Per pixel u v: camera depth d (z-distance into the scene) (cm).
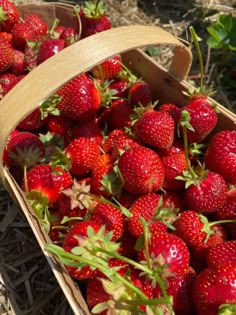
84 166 26
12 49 34
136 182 24
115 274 17
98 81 31
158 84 31
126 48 22
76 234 21
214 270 20
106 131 31
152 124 25
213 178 24
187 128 25
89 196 24
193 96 27
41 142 27
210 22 51
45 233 23
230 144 25
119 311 18
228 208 25
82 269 21
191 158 27
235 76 45
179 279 21
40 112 29
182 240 22
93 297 20
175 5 53
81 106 28
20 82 22
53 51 30
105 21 33
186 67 28
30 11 37
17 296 28
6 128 21
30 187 25
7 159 26
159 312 18
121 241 24
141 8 52
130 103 30
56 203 25
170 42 25
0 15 35
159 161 25
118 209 24
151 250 21
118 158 25
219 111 27
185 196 25
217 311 19
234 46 43
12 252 30
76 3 52
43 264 30
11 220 32
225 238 24
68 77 21
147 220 23
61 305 28
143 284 21
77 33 33
